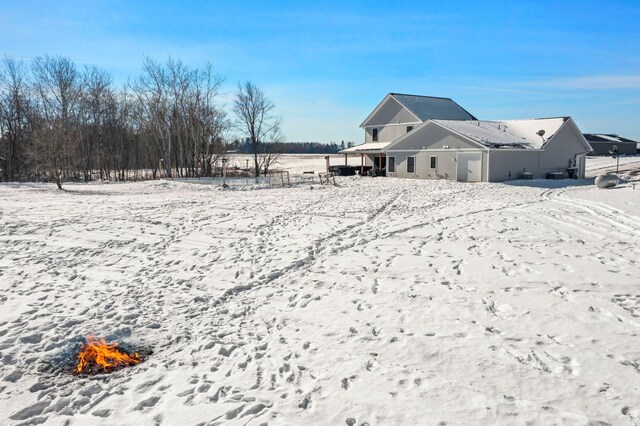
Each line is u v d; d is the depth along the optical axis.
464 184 32.88
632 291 8.02
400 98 45.72
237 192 30.89
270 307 7.87
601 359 5.59
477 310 7.33
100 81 55.75
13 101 51.06
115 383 5.52
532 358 5.68
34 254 12.22
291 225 15.87
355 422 4.52
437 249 11.59
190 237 14.08
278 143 56.16
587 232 13.44
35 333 6.92
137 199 26.30
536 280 8.75
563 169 41.03
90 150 54.34
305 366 5.71
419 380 5.26
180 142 52.94
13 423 4.73
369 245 12.30
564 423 4.36
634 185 27.55
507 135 38.94
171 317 7.54
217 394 5.13
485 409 4.63
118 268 10.66
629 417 4.42
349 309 7.61
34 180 48.19
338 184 35.16
